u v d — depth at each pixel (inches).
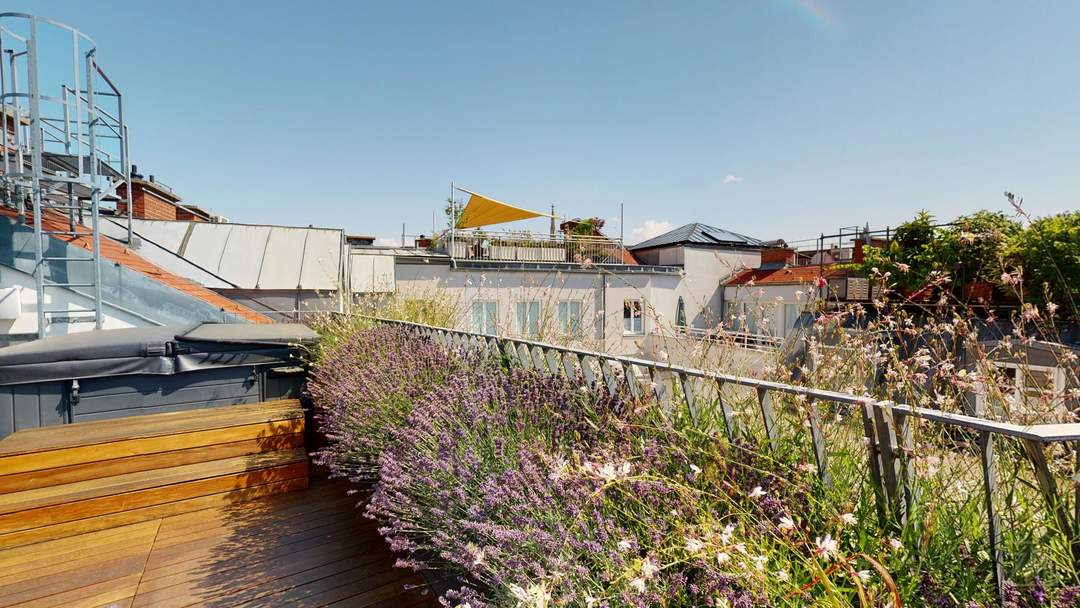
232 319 286.2
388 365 151.3
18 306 226.8
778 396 78.4
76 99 232.7
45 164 303.9
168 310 266.7
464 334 169.3
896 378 71.9
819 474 63.1
